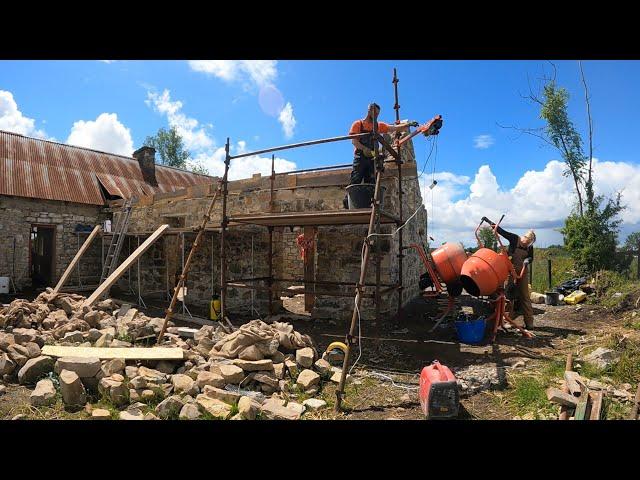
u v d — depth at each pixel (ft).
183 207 37.24
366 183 21.84
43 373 15.53
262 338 16.33
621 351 16.61
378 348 20.18
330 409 13.47
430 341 21.42
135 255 29.35
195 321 27.89
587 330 22.26
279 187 30.17
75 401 13.08
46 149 51.39
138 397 13.32
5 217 42.96
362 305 26.76
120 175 55.21
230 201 32.73
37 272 48.73
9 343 17.28
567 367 15.49
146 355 16.03
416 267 37.73
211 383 14.14
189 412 12.19
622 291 28.12
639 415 11.76
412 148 32.09
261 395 14.02
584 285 31.58
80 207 48.83
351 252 27.27
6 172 44.06
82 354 16.22
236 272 31.83
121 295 40.65
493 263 21.72
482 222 23.41
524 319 23.29
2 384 14.92
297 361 16.56
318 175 28.53
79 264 47.85
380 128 22.26
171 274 38.81
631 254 32.96
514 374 16.01
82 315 23.88
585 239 34.42
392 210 26.23
